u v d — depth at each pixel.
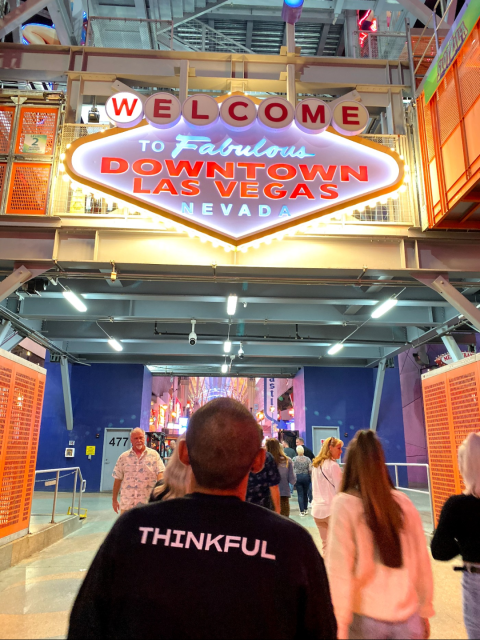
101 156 7.96
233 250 7.98
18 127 8.55
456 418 7.44
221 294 11.58
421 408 23.22
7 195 8.23
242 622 1.22
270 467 4.86
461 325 13.56
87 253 8.26
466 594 2.39
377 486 2.13
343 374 20.77
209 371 22.69
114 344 16.36
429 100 8.46
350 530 2.08
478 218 8.03
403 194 8.71
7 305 13.31
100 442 19.50
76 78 9.15
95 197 7.95
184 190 7.90
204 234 7.80
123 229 8.20
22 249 8.23
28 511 7.98
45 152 8.45
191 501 1.42
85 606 1.29
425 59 9.70
